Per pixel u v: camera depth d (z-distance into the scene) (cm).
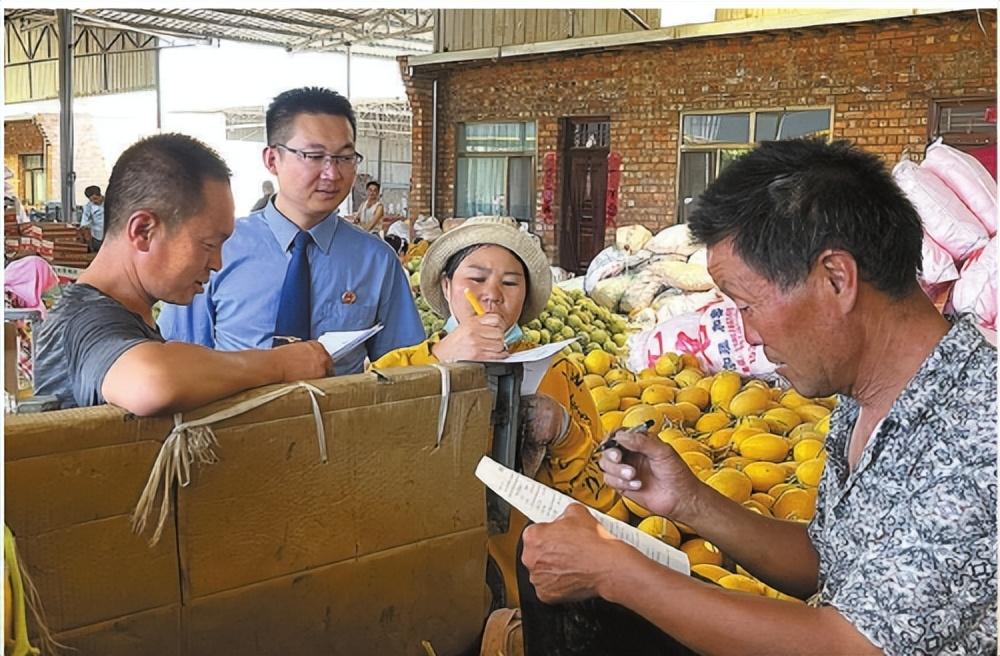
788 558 146
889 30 830
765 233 110
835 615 106
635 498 150
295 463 118
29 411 109
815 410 260
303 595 121
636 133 1017
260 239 237
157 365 108
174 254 147
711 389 282
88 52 1928
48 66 2048
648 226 1019
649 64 996
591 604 130
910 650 102
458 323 188
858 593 105
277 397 115
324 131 229
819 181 110
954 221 300
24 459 98
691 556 188
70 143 1130
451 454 134
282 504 118
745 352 314
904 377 114
